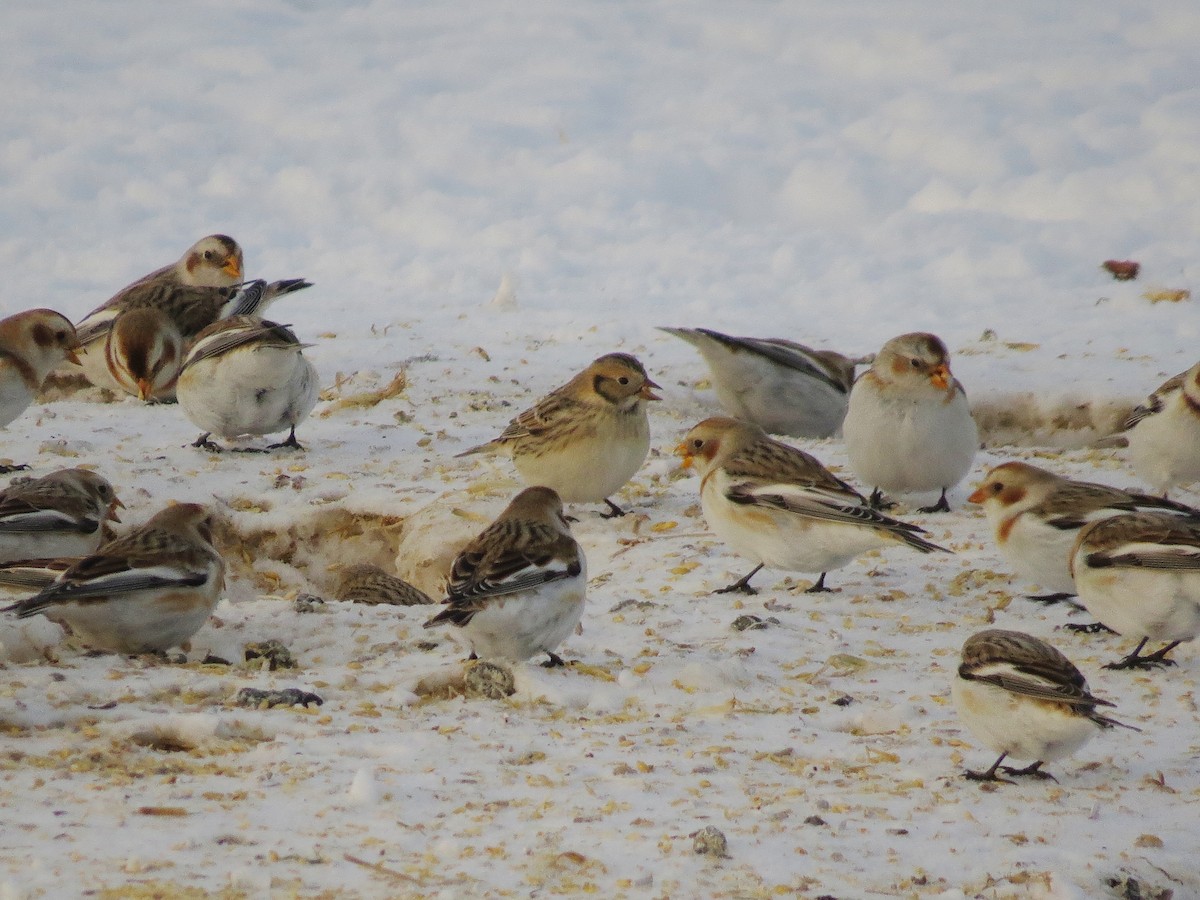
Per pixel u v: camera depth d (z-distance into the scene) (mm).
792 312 22047
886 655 10609
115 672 9625
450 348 20172
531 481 14328
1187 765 8695
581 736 8836
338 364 19484
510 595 9508
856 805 7941
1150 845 7555
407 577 13625
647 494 15328
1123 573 10188
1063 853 7410
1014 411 17828
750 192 27391
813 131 29594
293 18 36156
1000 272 23188
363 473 15500
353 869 6859
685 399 18656
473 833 7340
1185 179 26391
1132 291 21922
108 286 23625
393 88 31609
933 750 8836
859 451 14648
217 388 15695
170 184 27438
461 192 27359
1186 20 34781
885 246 24562
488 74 32656
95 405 18359
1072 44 33438
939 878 7086
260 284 19891
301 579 14188
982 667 8242
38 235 25328
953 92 30719
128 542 10070
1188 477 14547
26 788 7734
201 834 7188
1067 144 28109
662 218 26078
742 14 36031
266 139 29281
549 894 6695
